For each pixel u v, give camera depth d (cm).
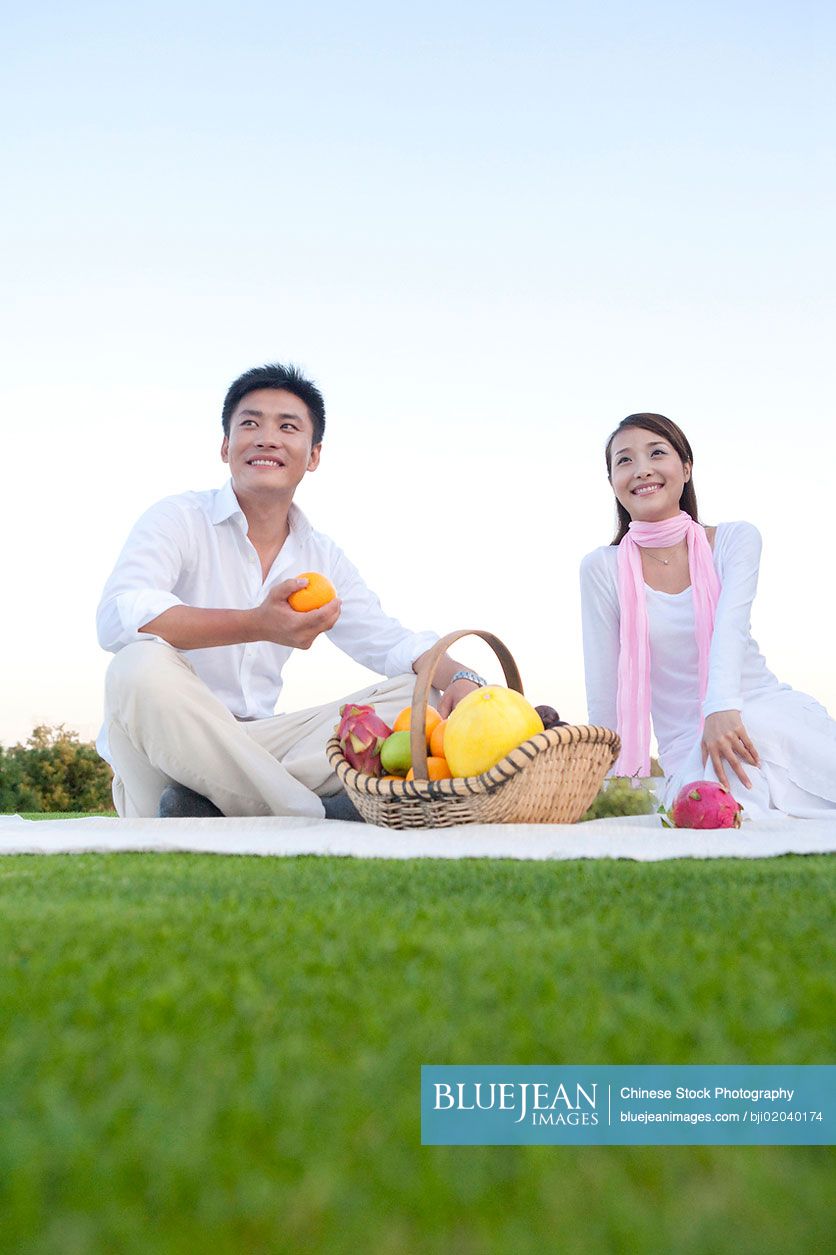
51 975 101
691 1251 45
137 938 121
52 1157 55
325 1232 48
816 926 127
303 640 339
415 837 265
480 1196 51
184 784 359
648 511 452
